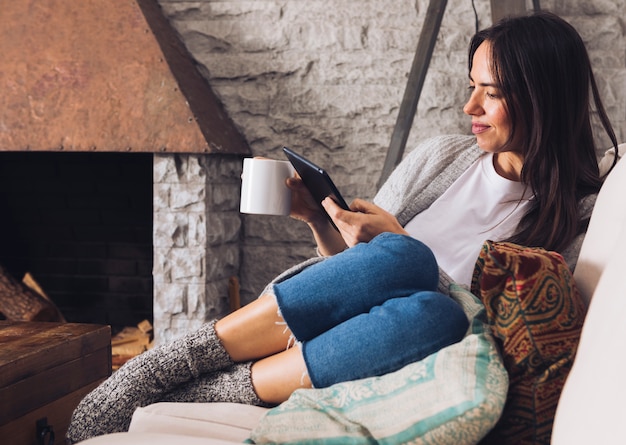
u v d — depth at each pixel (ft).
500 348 3.77
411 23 10.16
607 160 5.73
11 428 4.80
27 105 9.99
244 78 10.57
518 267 3.74
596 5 9.71
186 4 10.61
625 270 2.89
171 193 9.91
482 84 5.46
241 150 10.40
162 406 4.02
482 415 3.30
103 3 10.09
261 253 10.84
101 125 9.80
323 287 4.01
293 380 3.98
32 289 10.97
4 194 11.56
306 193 5.79
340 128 10.41
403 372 3.56
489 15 9.97
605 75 9.75
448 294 4.49
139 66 9.84
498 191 5.70
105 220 11.36
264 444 3.53
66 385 5.42
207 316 10.02
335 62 10.36
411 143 10.28
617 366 2.47
